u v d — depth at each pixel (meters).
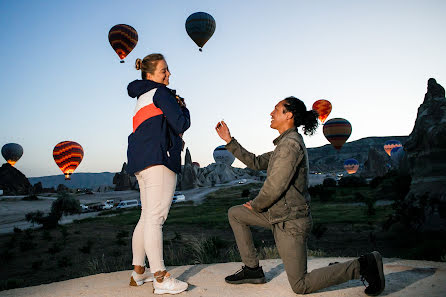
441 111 23.44
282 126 2.99
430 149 22.59
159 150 2.85
